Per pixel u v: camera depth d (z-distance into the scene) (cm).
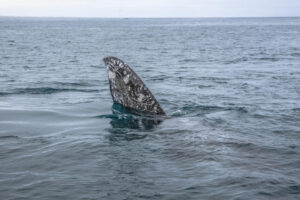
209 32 9856
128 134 936
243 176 641
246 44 5378
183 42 5938
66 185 622
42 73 2378
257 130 1016
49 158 762
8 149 826
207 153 763
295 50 4266
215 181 623
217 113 1245
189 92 1706
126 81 1086
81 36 7962
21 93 1620
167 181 630
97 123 1066
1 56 3509
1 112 1204
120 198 572
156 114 1098
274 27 13538
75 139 903
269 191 584
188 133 925
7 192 597
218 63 3059
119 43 5731
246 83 1989
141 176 656
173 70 2603
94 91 1708
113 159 750
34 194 589
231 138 888
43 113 1200
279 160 738
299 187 600
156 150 801
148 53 4028
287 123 1114
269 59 3322
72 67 2770
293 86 1886
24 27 14325
